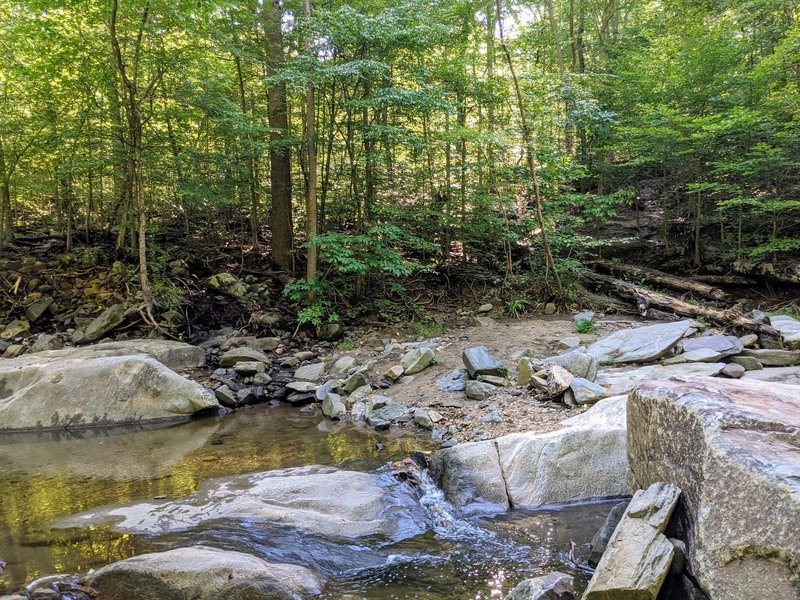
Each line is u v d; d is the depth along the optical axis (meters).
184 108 9.86
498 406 6.04
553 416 5.45
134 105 8.85
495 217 10.96
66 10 8.40
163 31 8.78
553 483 4.18
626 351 6.83
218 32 8.91
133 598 2.80
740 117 9.70
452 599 2.89
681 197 13.12
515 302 10.07
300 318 9.40
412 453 5.04
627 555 2.66
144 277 9.32
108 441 6.07
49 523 3.78
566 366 6.36
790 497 2.17
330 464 5.00
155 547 3.37
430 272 11.05
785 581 2.14
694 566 2.55
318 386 7.77
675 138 10.77
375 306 10.62
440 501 4.22
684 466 2.82
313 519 3.74
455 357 7.89
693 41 12.29
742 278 10.87
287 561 3.26
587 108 10.28
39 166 11.55
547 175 10.46
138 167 9.21
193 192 9.58
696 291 10.55
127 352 8.07
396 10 9.16
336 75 8.85
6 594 2.84
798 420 2.66
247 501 3.97
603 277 10.95
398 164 11.71
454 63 10.73
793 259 10.66
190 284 10.68
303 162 11.73
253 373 8.23
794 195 10.52
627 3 16.48
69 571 3.10
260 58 10.34
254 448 5.62
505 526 3.78
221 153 11.23
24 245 11.91
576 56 15.86
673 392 3.08
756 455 2.42
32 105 10.26
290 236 11.62
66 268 10.55
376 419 6.34
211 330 9.88
